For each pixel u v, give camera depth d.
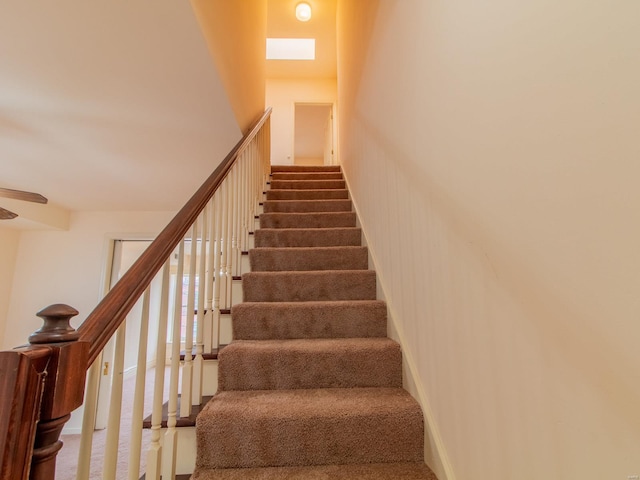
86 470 0.63
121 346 0.77
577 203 0.50
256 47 2.88
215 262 1.54
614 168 0.45
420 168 1.18
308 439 1.10
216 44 1.52
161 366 0.99
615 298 0.45
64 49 1.34
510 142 0.66
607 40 0.45
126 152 2.31
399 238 1.45
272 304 1.62
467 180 0.84
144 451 2.05
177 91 1.65
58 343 0.51
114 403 0.75
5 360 0.45
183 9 1.18
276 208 2.90
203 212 1.37
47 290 3.55
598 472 0.47
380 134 1.82
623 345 0.44
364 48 2.32
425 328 1.15
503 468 0.70
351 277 1.87
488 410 0.76
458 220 0.89
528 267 0.61
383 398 1.23
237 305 1.60
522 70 0.63
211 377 1.37
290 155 5.30
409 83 1.30
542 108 0.57
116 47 1.34
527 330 0.62
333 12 4.24
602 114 0.46
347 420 1.11
